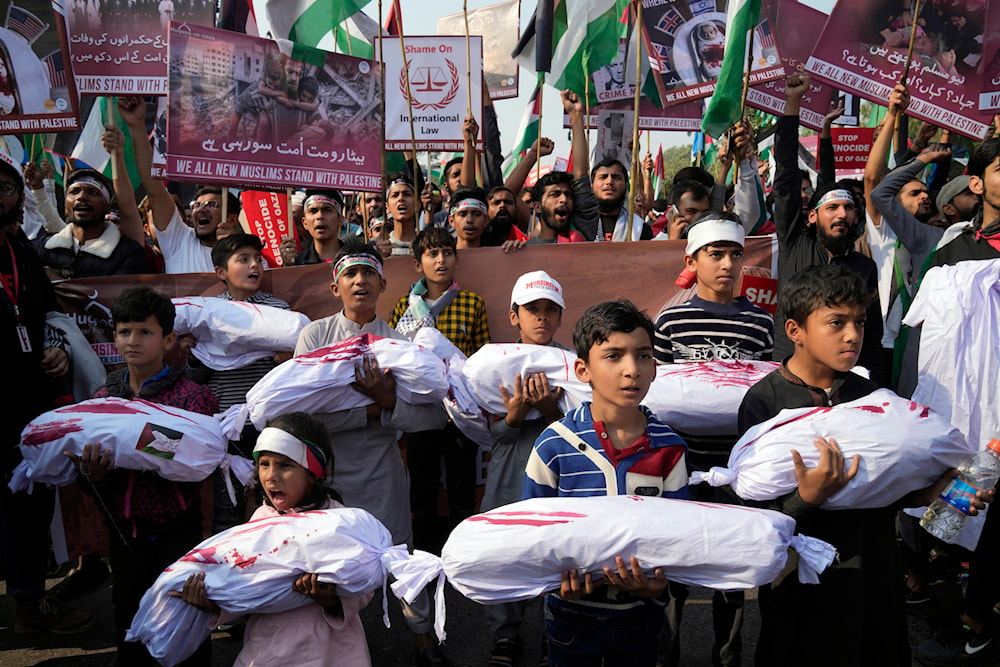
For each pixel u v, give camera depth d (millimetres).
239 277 4344
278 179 4504
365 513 2814
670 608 3348
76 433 3004
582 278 4742
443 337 3977
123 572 3162
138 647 3148
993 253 3570
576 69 6129
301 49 4531
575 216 5660
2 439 3771
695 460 3434
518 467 3518
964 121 5184
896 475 2414
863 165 7047
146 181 5004
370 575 2637
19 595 3842
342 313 3953
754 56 5355
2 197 3725
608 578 2229
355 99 4652
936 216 5406
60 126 4293
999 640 3512
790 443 2486
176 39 4289
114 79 4746
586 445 2449
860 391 2729
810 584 2543
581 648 2439
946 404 3348
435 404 3697
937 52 5191
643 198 7734
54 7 4270
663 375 3369
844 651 2514
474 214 5195
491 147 7215
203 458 3117
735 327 3629
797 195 4402
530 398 3363
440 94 5977
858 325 2592
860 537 2549
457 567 2350
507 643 3494
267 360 4156
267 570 2611
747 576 2199
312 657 2697
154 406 3164
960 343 3326
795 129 4445
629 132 7363
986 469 2650
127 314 3250
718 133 5184
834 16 5262
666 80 5371
